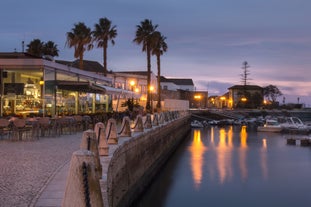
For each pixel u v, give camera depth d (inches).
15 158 555.8
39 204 312.8
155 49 2802.7
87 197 207.3
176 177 1095.6
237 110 5285.4
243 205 812.6
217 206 798.5
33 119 836.6
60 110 1180.5
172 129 1689.2
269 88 7603.4
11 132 827.4
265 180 1079.6
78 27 2359.7
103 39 2447.1
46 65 1072.2
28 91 1070.4
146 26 2610.7
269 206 806.5
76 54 2381.9
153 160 1067.9
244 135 2696.9
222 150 1774.1
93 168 213.8
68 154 598.2
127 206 667.4
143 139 886.4
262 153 1684.3
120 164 609.3
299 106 7150.6
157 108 2452.0
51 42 2716.5
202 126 3558.1
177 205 797.9
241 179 1087.0
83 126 1063.0
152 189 940.6
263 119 4335.6
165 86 4793.3
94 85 1118.4
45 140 805.9
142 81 3292.3
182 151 1726.1
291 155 1628.9
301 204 829.8
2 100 1068.5
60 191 356.8
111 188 479.5
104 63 2440.9
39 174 439.8
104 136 523.5
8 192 357.4
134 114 1640.0
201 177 1101.1
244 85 6412.4
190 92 5241.1
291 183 1048.2
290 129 2925.7
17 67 1058.1
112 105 1911.9
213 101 7062.0
